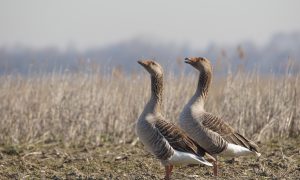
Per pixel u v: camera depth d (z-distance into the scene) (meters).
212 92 20.77
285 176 13.45
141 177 13.24
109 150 17.20
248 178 13.23
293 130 19.42
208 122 13.69
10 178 13.67
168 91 19.66
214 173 13.37
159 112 13.19
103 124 19.62
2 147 17.48
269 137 18.84
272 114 19.48
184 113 14.02
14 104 19.75
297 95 19.78
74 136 18.69
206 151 13.06
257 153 14.01
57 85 20.44
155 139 12.78
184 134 12.80
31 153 16.50
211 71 14.40
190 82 20.30
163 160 12.88
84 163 15.33
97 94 20.03
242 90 19.61
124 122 19.39
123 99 20.25
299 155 15.99
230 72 19.89
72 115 19.48
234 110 19.27
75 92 20.16
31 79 20.78
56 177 13.47
